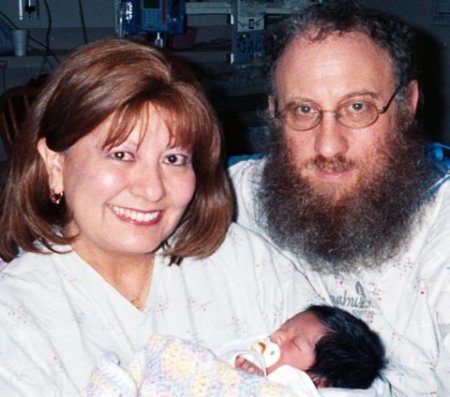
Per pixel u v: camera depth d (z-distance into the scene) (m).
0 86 4.21
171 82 1.23
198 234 1.41
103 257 1.33
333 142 1.47
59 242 1.32
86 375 1.23
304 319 1.42
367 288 1.59
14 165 1.32
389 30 1.50
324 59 1.46
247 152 3.32
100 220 1.25
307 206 1.53
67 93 1.21
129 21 4.11
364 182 1.50
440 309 1.52
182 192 1.27
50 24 4.38
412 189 1.54
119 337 1.29
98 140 1.21
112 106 1.19
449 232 1.54
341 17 1.49
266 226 1.65
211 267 1.46
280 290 1.50
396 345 1.56
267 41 1.60
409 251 1.58
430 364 1.54
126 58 1.21
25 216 1.32
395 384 1.52
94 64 1.20
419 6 3.98
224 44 4.51
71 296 1.29
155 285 1.37
